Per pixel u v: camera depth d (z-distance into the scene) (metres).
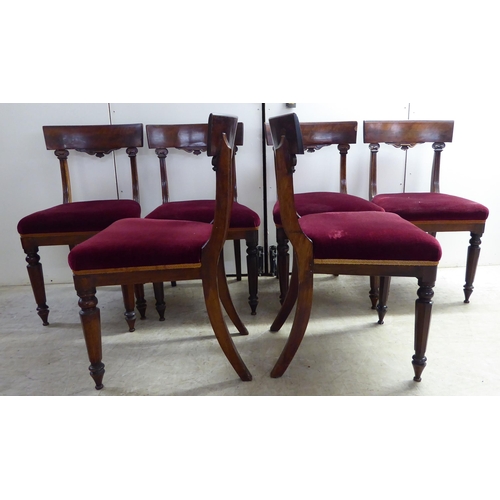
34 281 1.64
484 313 1.70
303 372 1.32
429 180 2.16
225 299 1.50
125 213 1.60
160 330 1.64
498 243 2.26
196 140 1.91
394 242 1.09
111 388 1.26
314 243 1.11
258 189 2.13
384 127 1.90
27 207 2.10
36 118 1.98
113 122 2.01
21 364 1.42
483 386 1.22
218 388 1.25
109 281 1.11
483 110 2.06
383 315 1.62
